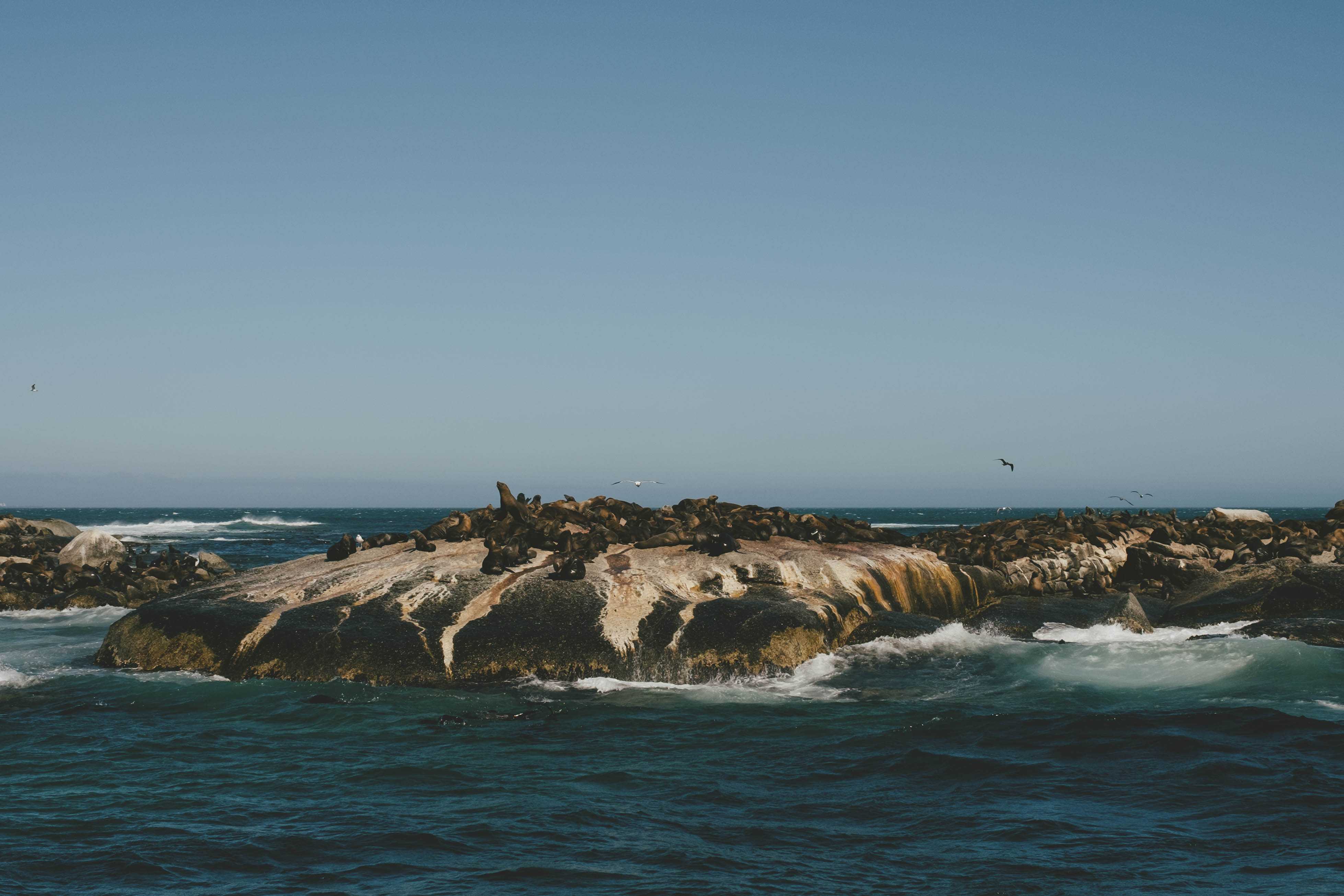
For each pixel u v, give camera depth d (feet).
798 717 48.73
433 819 34.14
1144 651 62.39
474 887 28.53
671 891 28.35
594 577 63.52
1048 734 45.34
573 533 69.56
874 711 49.80
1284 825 33.40
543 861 30.48
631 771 39.96
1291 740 43.80
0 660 63.00
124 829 33.04
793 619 59.11
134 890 28.17
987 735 45.34
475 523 73.31
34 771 39.75
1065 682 56.18
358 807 35.32
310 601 61.57
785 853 31.30
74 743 43.93
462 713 48.88
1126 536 100.58
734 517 77.66
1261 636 65.92
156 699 51.39
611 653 56.24
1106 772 39.81
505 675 55.06
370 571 65.77
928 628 65.51
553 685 54.34
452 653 55.52
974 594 81.51
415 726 46.65
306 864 30.22
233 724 47.01
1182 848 31.60
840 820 34.47
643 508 84.99
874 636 63.57
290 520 451.94
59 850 31.14
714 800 36.50
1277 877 29.07
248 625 58.23
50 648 70.03
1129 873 29.58
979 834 33.04
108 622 84.53
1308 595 73.51
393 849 31.40
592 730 46.16
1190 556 94.84
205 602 62.34
